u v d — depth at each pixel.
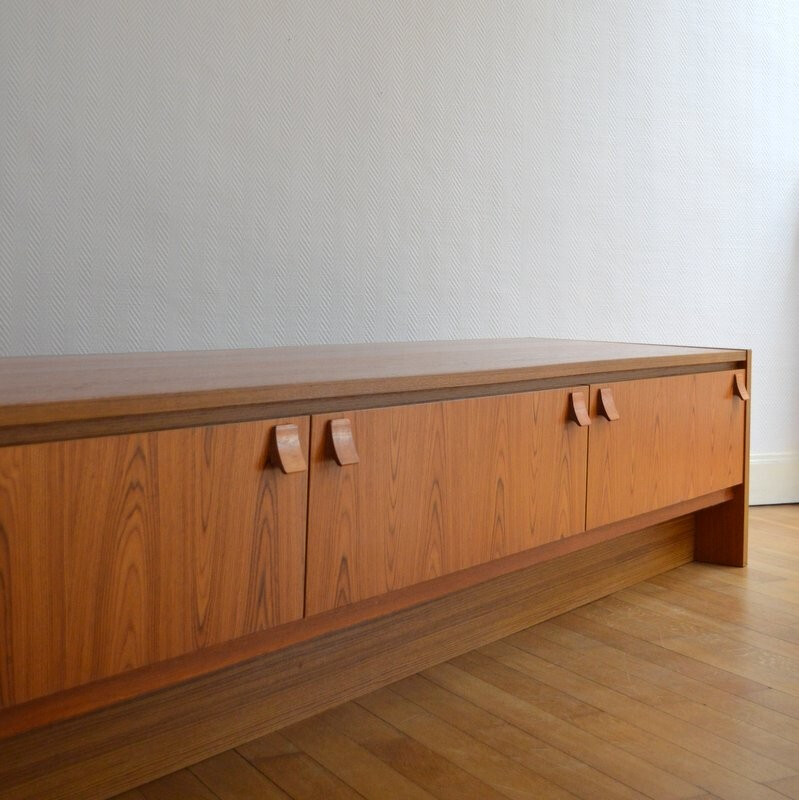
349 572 1.37
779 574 2.34
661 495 2.03
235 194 2.03
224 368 1.46
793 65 3.10
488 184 2.51
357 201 2.25
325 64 2.15
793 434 3.14
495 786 1.32
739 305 3.09
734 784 1.34
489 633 1.84
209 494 1.19
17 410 1.01
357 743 1.43
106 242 1.86
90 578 1.08
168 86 1.91
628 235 2.84
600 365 1.81
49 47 1.76
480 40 2.45
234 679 1.41
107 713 1.26
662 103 2.86
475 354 1.86
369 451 1.39
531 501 1.68
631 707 1.57
